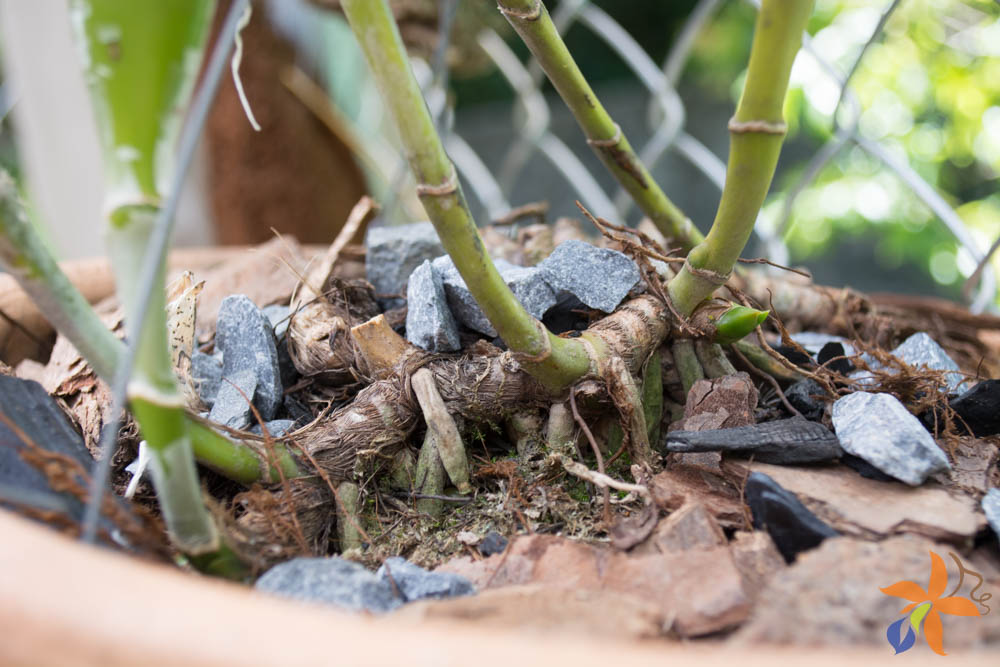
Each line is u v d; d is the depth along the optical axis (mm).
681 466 300
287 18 611
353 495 299
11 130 713
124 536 263
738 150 274
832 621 250
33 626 203
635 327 308
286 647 195
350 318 342
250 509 284
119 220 238
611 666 194
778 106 267
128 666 196
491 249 372
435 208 266
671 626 257
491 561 283
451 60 664
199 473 301
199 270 435
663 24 1234
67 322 250
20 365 380
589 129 326
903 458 283
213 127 579
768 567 269
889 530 274
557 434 304
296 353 333
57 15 568
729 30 1118
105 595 208
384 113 767
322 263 357
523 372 306
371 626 206
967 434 312
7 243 239
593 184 664
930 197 424
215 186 595
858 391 314
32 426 284
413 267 358
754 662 198
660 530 283
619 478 309
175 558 280
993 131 828
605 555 275
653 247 327
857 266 1134
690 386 322
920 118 873
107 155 238
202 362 334
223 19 535
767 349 315
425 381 303
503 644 200
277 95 604
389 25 253
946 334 395
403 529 300
